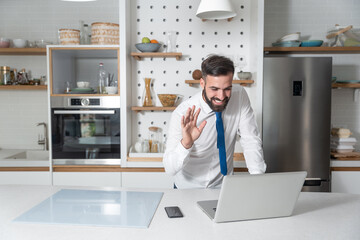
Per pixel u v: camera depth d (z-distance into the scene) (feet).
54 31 11.00
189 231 3.51
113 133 9.45
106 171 9.45
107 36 9.39
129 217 3.88
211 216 3.87
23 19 11.00
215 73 4.59
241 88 6.19
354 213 4.14
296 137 9.19
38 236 3.35
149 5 10.23
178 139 5.65
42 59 11.10
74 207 4.26
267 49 9.89
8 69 10.27
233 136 6.27
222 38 10.23
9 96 11.23
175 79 10.34
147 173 9.37
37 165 9.59
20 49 9.87
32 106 11.25
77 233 3.43
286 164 9.23
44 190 5.16
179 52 10.05
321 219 3.92
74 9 10.96
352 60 10.98
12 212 4.08
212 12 8.29
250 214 3.85
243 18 10.16
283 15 10.98
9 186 5.43
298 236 3.39
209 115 5.77
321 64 9.09
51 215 3.94
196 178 6.28
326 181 9.33
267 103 9.17
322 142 9.20
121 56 9.29
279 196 3.87
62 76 9.95
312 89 9.12
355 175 9.43
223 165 5.47
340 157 9.56
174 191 5.13
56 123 9.45
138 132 10.50
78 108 9.40
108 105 9.41
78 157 9.51
